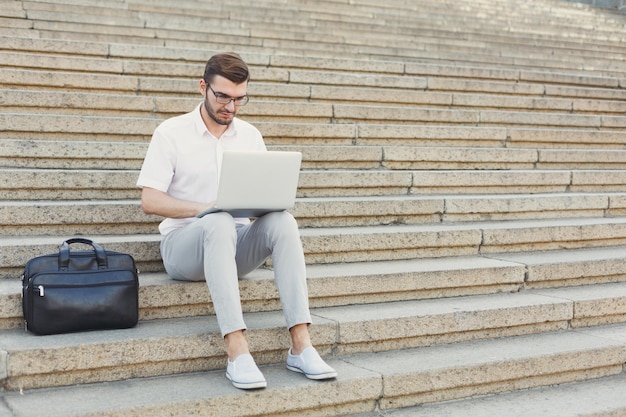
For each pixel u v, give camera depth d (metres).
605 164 6.88
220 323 3.41
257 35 8.97
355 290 4.35
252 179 3.49
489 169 6.36
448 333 4.26
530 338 4.45
